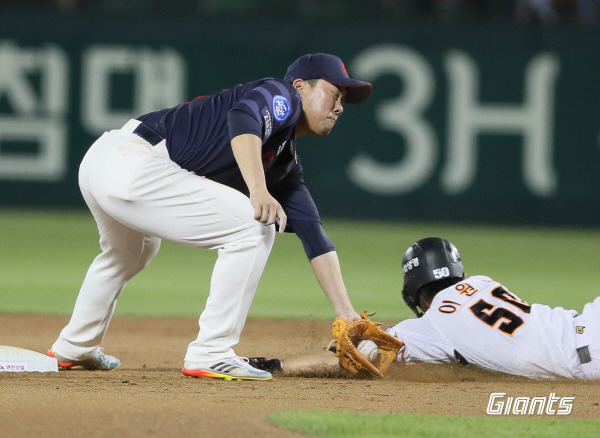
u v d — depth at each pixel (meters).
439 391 14.41
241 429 10.94
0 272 34.44
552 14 58.84
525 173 55.00
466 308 15.52
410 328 15.71
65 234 46.88
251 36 55.34
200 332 15.31
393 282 33.50
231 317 15.07
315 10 63.28
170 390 13.97
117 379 15.27
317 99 15.52
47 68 55.06
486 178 55.19
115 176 14.78
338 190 55.62
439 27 54.62
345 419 11.47
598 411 12.98
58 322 24.59
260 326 24.45
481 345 15.25
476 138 55.00
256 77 55.56
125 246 16.12
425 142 55.16
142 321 25.33
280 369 16.17
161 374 16.14
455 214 55.41
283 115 14.73
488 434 10.88
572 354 15.05
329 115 15.62
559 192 54.97
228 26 55.34
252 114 14.37
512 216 55.28
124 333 23.36
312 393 13.95
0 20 54.69
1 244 42.62
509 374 15.42
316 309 27.72
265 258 15.05
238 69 55.56
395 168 55.41
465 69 54.78
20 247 41.81
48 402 12.62
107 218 15.73
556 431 11.16
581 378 15.16
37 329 23.44
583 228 55.03
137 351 20.73
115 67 55.28
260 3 63.69
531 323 15.31
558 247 46.69
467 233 52.25
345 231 51.69
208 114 15.16
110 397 13.16
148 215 14.87
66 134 55.47
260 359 16.25
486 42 54.56
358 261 39.72
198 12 61.84
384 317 25.00
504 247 45.97
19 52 54.91
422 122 55.09
